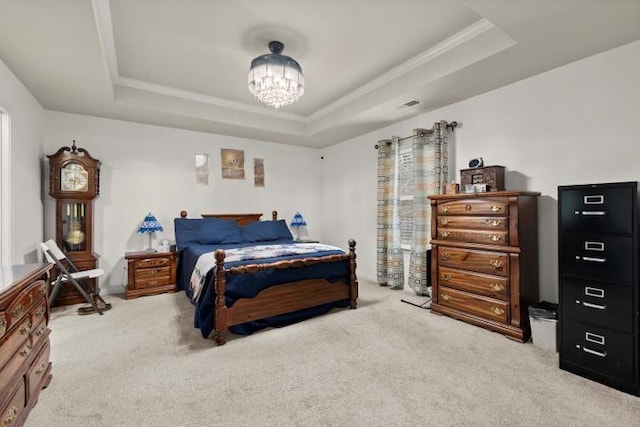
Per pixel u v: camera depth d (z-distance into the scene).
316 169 5.87
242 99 4.14
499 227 2.71
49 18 1.93
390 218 4.39
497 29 2.41
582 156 2.55
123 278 4.11
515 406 1.73
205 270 2.80
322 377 2.03
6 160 2.60
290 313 3.00
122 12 2.28
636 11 1.90
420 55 2.96
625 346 1.90
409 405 1.74
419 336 2.66
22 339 1.50
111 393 1.85
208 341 2.57
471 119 3.38
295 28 2.52
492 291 2.76
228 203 4.93
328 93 3.93
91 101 3.40
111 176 4.04
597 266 2.03
